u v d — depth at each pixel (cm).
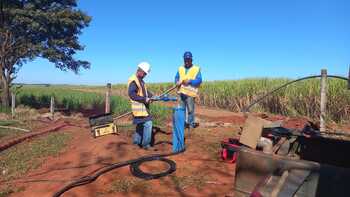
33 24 1825
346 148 578
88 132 1194
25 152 965
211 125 1280
